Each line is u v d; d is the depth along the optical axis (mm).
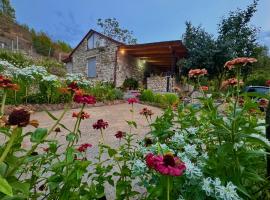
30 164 1426
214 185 1112
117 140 4211
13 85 1392
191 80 12422
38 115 6289
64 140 3844
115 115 6992
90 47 19219
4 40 35688
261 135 1532
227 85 2332
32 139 1045
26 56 21375
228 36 19109
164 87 15195
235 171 1220
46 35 44156
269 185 1298
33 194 1317
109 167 1649
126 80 16625
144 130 5051
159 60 19016
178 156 1368
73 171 1115
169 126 1890
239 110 1549
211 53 15844
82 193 1298
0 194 854
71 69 21234
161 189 1080
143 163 1372
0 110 1383
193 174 1146
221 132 1379
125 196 1554
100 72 18062
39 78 7719
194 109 1979
